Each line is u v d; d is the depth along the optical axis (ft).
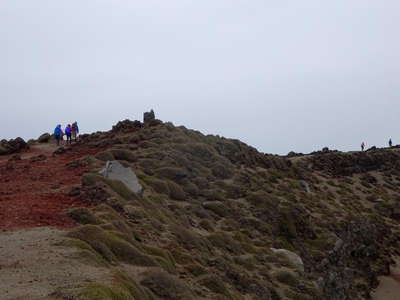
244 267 87.97
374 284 139.23
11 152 130.21
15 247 46.88
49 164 102.78
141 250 58.29
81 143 134.21
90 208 65.87
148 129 145.59
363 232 158.51
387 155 275.80
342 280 122.62
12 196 71.82
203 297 57.52
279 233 122.83
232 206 119.44
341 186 218.18
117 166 86.48
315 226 142.92
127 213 71.51
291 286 91.50
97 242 51.29
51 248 46.73
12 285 36.19
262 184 150.82
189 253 72.23
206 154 143.02
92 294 33.71
